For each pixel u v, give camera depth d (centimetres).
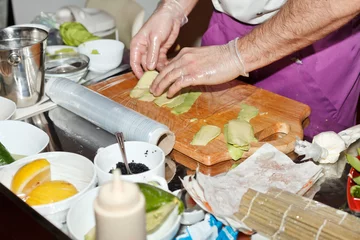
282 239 70
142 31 123
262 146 93
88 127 106
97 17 158
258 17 127
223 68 104
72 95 106
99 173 80
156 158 85
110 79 124
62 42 151
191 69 106
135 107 112
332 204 81
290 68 126
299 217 70
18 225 63
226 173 85
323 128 129
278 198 74
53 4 193
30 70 110
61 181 78
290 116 107
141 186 69
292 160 92
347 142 95
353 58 125
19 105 112
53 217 74
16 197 66
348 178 84
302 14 91
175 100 113
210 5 207
